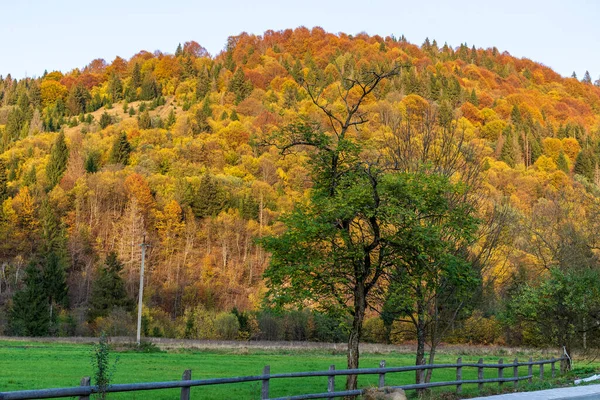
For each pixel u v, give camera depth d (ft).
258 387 98.02
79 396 33.96
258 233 422.41
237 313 268.62
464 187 72.54
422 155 89.51
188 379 41.04
